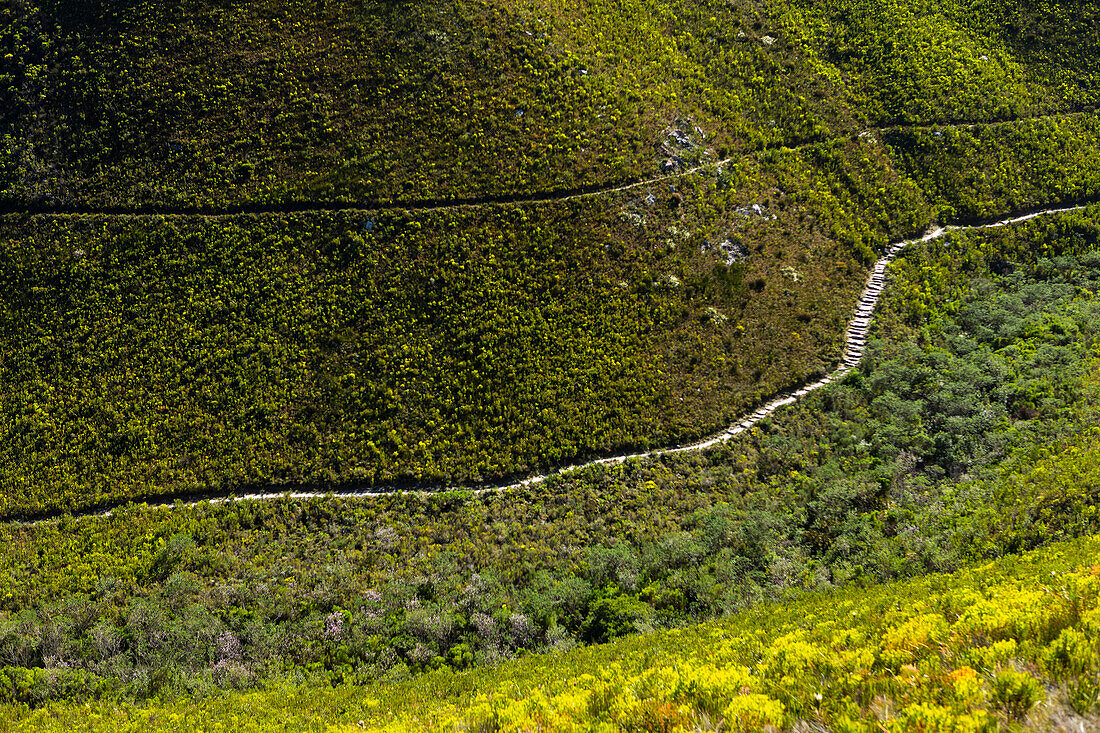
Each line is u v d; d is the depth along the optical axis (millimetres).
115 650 27703
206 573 33062
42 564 34375
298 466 39625
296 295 45438
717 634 21188
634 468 39562
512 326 44406
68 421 41250
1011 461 33406
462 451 40188
